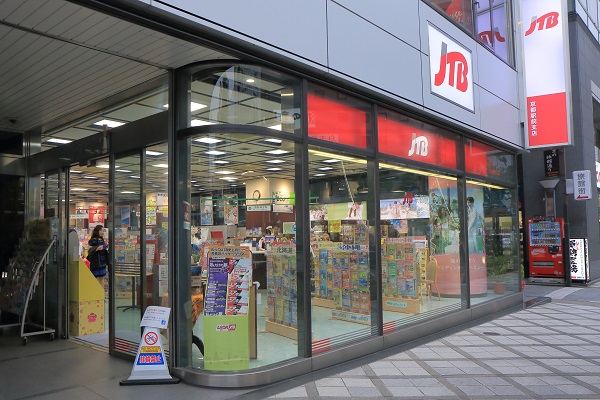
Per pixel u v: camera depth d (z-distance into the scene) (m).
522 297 10.40
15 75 5.15
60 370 5.18
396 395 4.49
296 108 5.33
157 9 3.85
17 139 7.78
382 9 6.43
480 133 8.71
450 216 8.20
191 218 5.18
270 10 4.84
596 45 18.31
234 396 4.36
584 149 15.51
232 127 4.86
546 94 10.20
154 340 4.82
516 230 10.59
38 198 7.79
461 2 8.57
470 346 6.48
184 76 5.08
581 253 14.02
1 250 7.63
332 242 5.99
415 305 7.20
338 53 5.64
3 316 7.48
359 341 5.97
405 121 7.08
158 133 5.20
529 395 4.50
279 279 5.64
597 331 7.46
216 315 4.96
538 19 10.40
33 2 3.54
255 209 5.73
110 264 5.90
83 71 5.07
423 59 7.21
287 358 5.23
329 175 5.84
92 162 6.48
